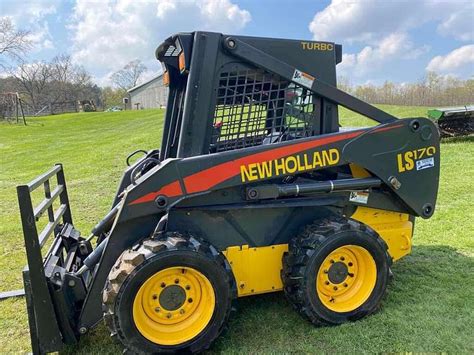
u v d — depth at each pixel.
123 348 2.81
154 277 2.78
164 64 3.55
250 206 3.17
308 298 3.13
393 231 3.73
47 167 12.39
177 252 2.78
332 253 3.19
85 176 10.41
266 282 3.37
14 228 6.42
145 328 2.83
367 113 3.42
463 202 6.61
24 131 24.02
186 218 3.12
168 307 2.90
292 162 3.12
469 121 12.37
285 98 3.26
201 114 3.03
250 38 3.14
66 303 2.92
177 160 2.90
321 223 3.29
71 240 3.89
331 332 3.13
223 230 3.22
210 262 2.87
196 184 2.94
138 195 2.87
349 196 3.47
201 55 2.99
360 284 3.34
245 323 3.30
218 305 2.91
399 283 3.87
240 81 3.14
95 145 16.25
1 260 5.05
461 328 3.12
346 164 3.37
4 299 3.97
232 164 2.99
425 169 3.58
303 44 3.28
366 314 3.29
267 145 3.08
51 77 64.50
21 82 60.97
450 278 3.96
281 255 3.38
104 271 2.95
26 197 2.70
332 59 3.38
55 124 28.23
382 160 3.40
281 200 3.28
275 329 3.21
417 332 3.08
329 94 3.32
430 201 3.64
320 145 3.19
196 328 2.91
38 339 2.85
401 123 3.44
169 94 3.62
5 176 11.41
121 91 74.06
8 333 3.39
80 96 66.94
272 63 3.13
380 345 2.95
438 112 11.97
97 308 2.96
